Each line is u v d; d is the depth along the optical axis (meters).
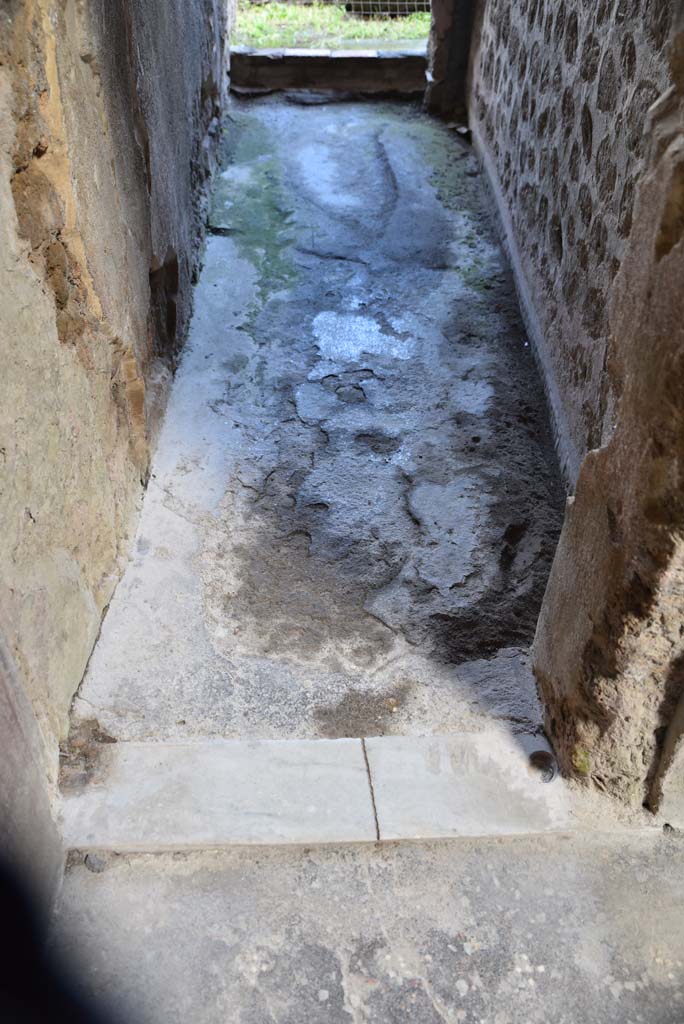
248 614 1.94
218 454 2.37
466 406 2.59
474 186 3.72
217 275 3.10
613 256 1.98
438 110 4.20
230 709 1.73
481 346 2.83
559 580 1.62
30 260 1.40
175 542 2.09
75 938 1.38
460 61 4.03
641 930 1.43
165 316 2.52
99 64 1.69
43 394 1.46
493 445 2.45
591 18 2.19
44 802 1.39
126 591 1.95
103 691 1.73
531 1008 1.34
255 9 4.93
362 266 3.20
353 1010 1.32
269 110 4.25
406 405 2.59
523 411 2.58
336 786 1.57
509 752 1.65
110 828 1.49
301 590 2.01
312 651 1.86
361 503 2.25
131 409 2.10
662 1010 1.34
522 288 2.95
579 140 2.29
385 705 1.75
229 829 1.50
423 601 2.00
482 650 1.89
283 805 1.54
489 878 1.48
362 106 4.31
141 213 2.10
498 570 2.08
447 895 1.46
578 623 1.50
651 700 1.41
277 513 2.21
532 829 1.53
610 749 1.50
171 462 2.32
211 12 3.49
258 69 4.26
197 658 1.82
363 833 1.51
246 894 1.45
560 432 2.41
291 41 4.48
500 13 3.33
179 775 1.58
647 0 1.78
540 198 2.72
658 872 1.50
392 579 2.05
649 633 1.30
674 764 1.45
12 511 1.34
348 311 2.97
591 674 1.45
